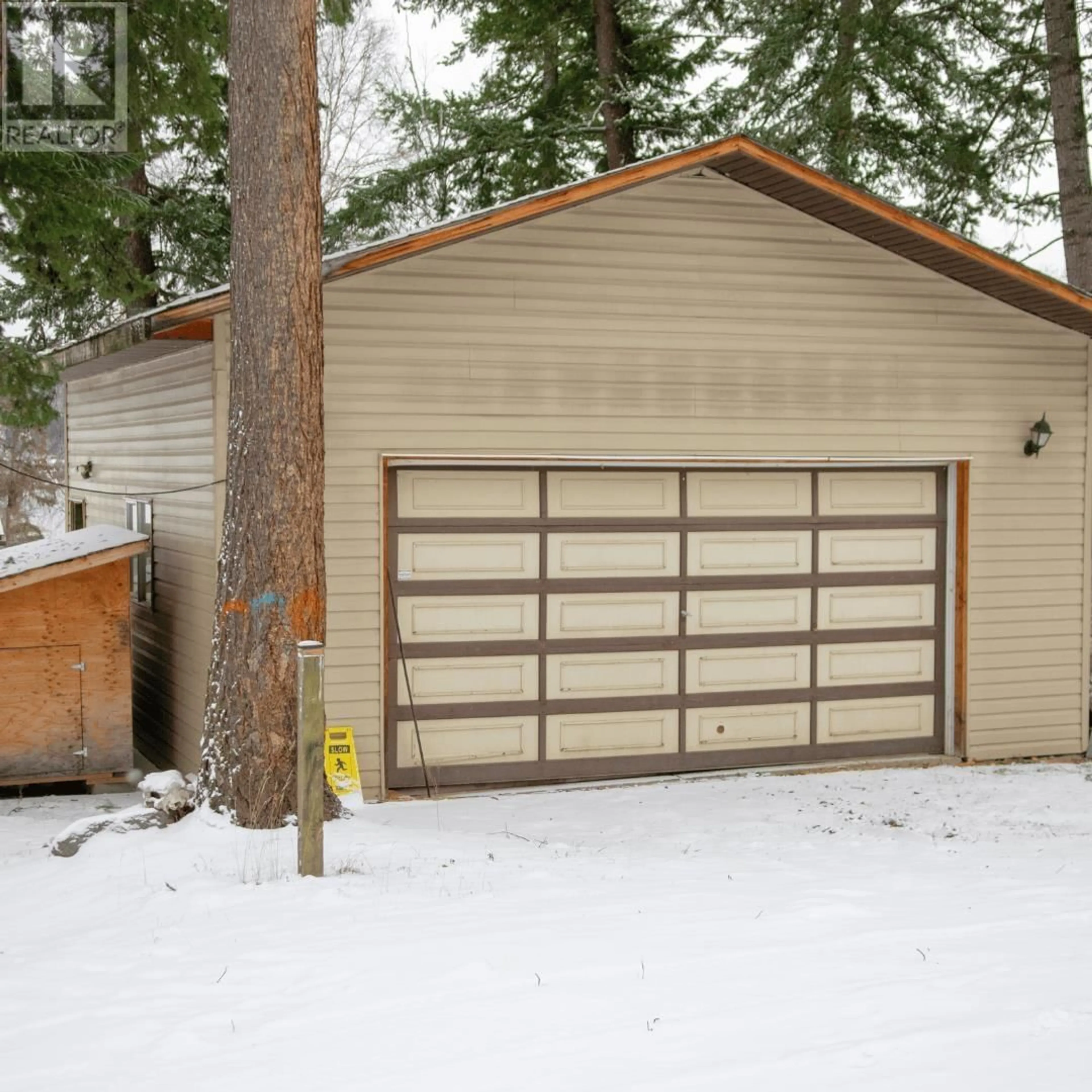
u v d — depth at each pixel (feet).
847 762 40.86
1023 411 41.65
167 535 41.98
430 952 18.60
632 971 17.25
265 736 28.27
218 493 35.29
